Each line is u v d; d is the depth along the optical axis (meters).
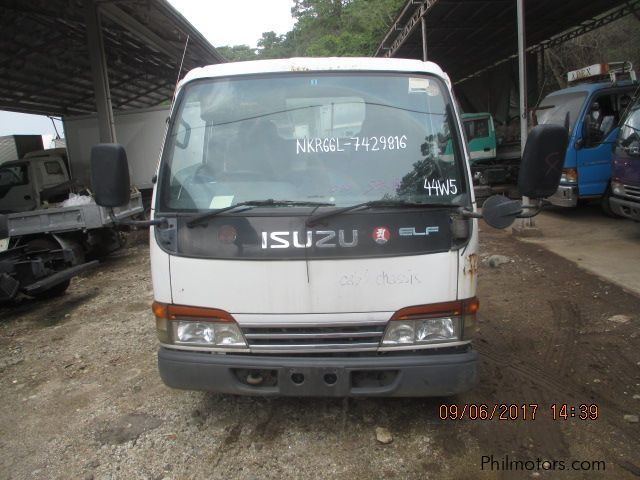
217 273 2.83
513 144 14.55
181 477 2.95
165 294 2.93
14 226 7.34
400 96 3.13
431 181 2.96
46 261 6.94
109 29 12.49
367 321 2.82
